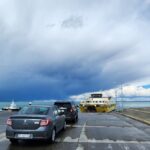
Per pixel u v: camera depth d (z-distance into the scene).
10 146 11.64
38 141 12.85
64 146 11.58
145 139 13.74
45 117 12.02
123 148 11.16
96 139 13.56
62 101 23.92
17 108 77.38
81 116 36.78
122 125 21.77
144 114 36.97
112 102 75.44
